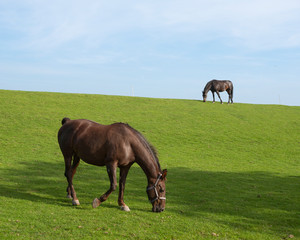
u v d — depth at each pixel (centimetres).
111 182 814
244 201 1043
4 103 3006
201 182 1341
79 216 779
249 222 816
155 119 3005
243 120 3238
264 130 2923
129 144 817
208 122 3056
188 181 1352
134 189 1155
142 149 817
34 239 619
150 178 820
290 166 1888
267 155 2183
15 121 2498
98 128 852
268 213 909
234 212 902
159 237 672
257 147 2394
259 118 3372
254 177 1516
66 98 3553
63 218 755
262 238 703
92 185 1185
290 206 997
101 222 742
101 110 3148
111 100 3706
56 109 3005
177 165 1723
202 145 2353
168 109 3488
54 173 1364
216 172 1588
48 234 651
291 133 2880
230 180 1412
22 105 3017
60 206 859
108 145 812
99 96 3872
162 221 779
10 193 972
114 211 839
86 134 846
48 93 3741
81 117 2780
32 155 1731
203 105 3856
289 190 1252
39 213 779
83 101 3484
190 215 848
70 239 631
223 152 2197
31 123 2495
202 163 1828
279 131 2925
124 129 835
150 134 2525
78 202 885
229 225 781
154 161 823
